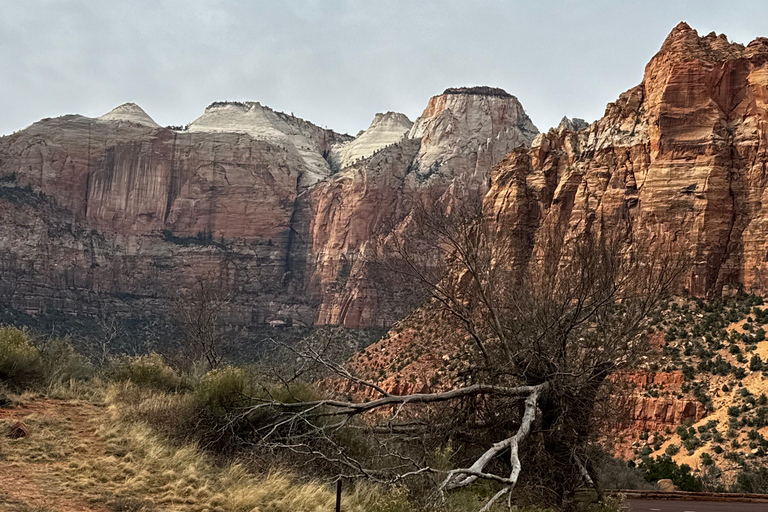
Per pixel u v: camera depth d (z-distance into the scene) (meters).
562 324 21.81
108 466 15.91
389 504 15.35
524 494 19.48
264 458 18.52
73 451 16.72
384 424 21.88
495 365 21.86
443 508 15.14
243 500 15.34
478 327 23.05
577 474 21.14
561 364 21.59
